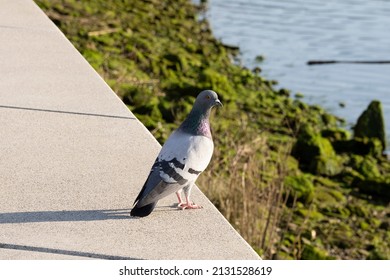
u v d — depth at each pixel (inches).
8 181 222.5
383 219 400.5
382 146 526.6
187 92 542.3
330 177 451.8
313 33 942.4
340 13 1072.2
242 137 457.1
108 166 237.3
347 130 580.7
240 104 573.9
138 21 800.9
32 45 367.2
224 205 335.0
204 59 713.0
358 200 422.0
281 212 347.3
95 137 261.1
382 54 856.9
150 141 261.0
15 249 186.7
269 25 968.3
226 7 1063.6
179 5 1022.4
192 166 194.5
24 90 303.4
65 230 196.9
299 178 401.7
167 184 192.2
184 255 188.4
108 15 756.0
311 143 466.6
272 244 321.4
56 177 227.1
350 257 347.9
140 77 560.7
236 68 717.3
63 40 382.6
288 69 765.9
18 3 456.1
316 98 671.1
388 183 430.0
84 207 209.5
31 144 251.3
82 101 295.9
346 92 699.4
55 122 272.2
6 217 201.3
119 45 638.5
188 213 211.0
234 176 341.1
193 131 199.6
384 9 1117.1
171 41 753.6
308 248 331.9
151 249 190.2
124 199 215.5
